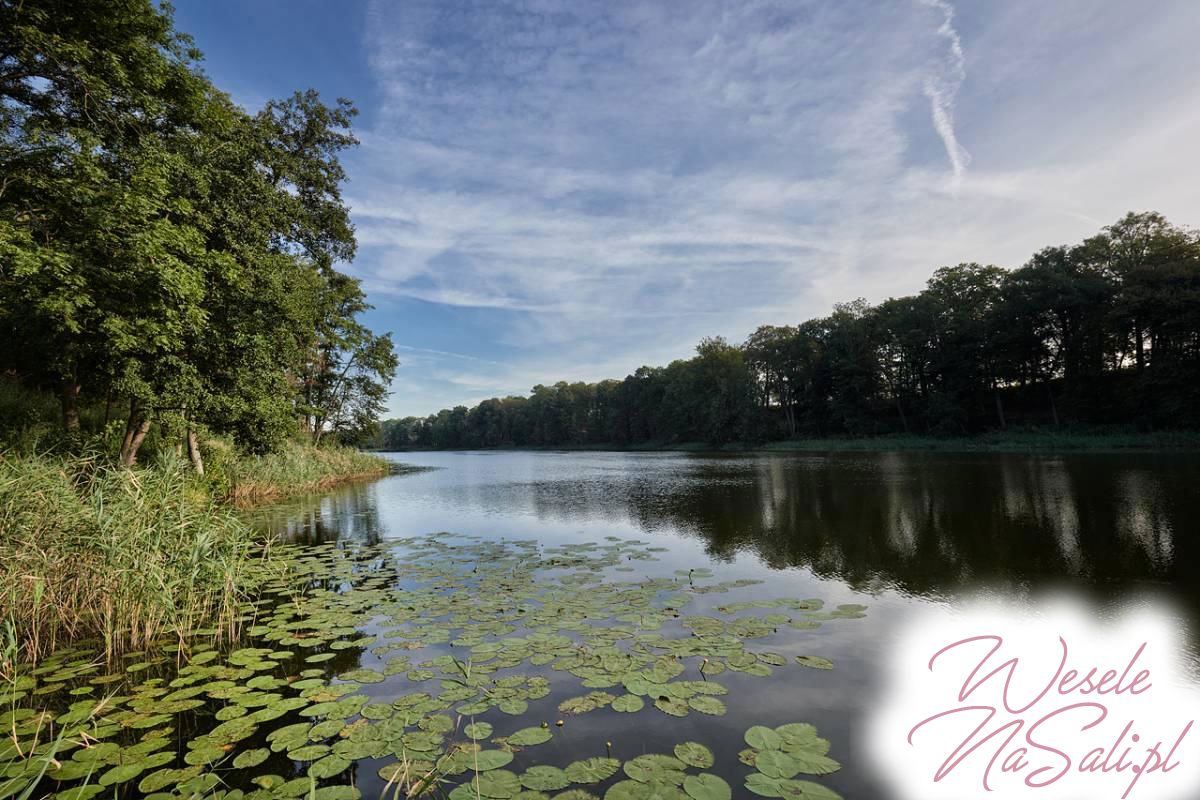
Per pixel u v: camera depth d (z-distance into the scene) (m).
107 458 9.10
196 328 12.57
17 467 7.48
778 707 4.34
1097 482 16.62
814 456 41.53
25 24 10.63
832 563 8.99
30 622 6.30
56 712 4.60
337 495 23.94
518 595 7.69
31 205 11.28
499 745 3.84
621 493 21.36
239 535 8.56
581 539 12.18
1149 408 37.81
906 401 61.12
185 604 6.72
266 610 7.36
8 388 16.38
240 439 16.66
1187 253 36.97
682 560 9.66
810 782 3.34
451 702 4.50
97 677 5.34
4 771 3.68
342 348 31.66
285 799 3.30
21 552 6.21
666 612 6.73
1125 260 42.47
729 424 69.50
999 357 49.50
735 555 9.89
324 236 27.33
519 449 122.56
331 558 10.69
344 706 4.51
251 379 15.18
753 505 16.02
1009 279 48.69
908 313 56.81
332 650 5.86
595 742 3.87
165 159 12.08
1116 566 7.96
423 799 3.27
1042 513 12.16
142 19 11.97
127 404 19.70
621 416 101.69
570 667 5.11
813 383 67.56
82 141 10.93
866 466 27.94
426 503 20.27
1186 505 12.29
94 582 6.46
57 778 3.58
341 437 39.31
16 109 11.44
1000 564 8.38
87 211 10.60
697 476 27.64
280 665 5.49
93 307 11.20
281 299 15.98
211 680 5.15
